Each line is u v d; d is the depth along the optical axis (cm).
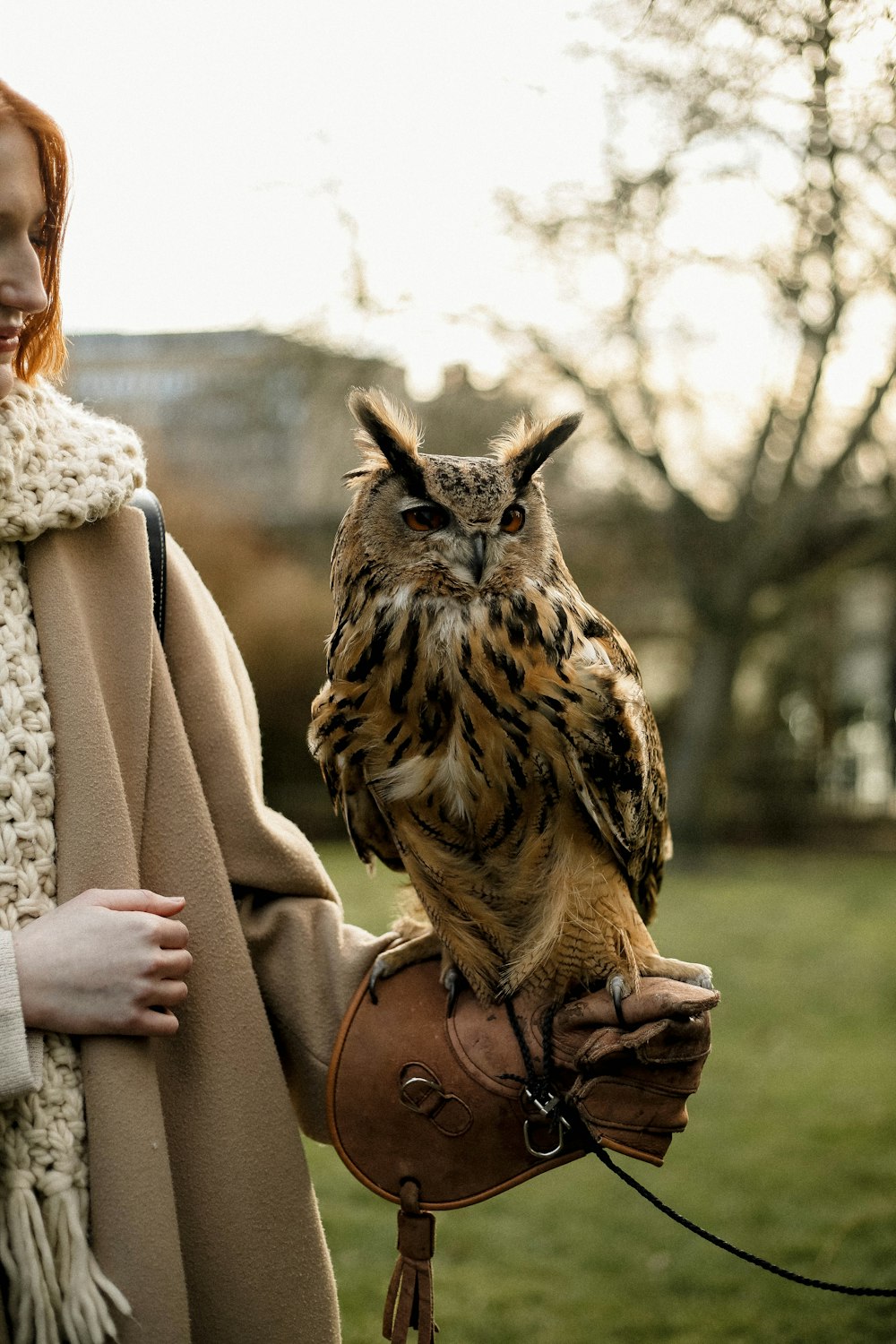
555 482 1408
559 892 177
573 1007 156
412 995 164
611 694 183
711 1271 330
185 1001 147
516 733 177
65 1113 131
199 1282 142
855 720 1912
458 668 179
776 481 1347
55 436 143
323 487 1462
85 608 146
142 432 1352
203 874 149
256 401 1352
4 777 134
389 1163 156
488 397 1255
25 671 139
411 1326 154
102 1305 127
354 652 186
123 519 152
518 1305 314
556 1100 150
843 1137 434
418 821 182
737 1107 474
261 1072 147
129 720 146
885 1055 543
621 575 1534
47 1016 129
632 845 187
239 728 161
